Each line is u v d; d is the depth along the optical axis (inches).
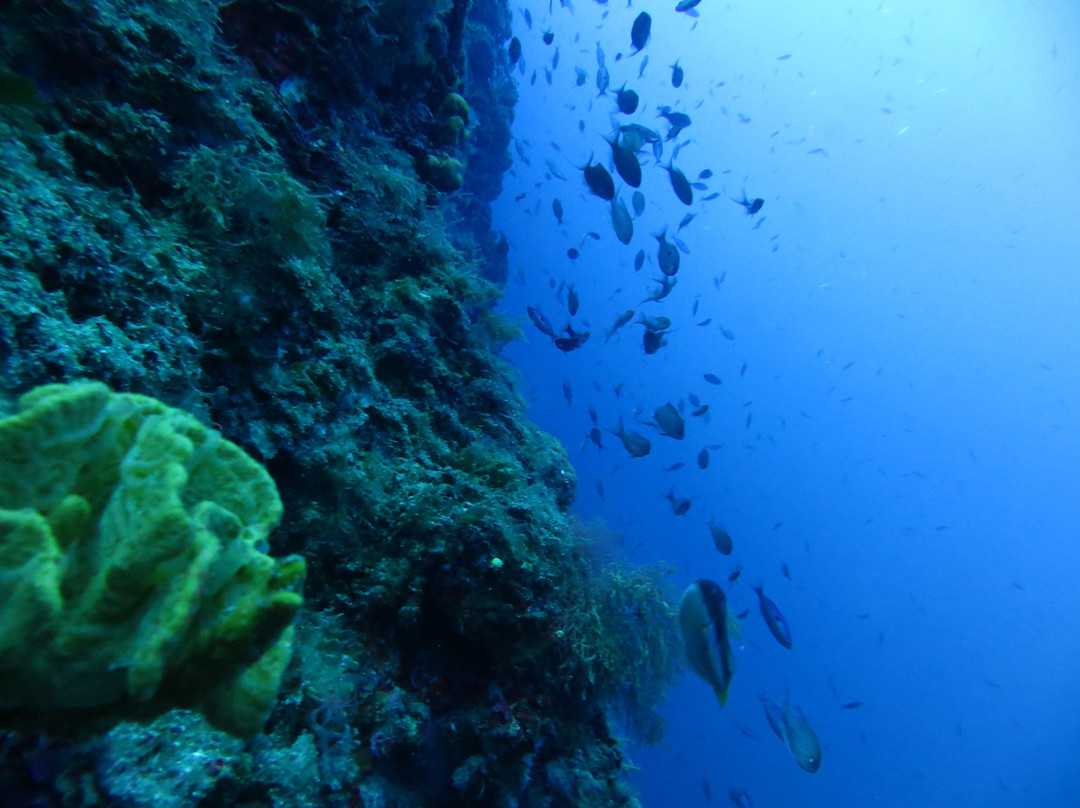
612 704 157.8
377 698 116.3
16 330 66.6
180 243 107.9
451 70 259.1
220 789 70.5
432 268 197.0
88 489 45.9
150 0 111.3
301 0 163.3
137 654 34.8
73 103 99.3
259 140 137.9
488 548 130.5
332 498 128.0
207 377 112.0
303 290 128.6
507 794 121.4
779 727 203.2
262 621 41.9
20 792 46.6
